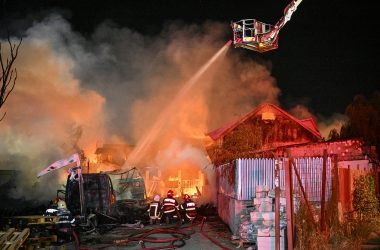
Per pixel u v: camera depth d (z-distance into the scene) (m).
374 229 10.86
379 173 13.73
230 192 12.84
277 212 8.12
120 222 14.73
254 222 9.71
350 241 8.68
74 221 12.20
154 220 14.69
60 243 10.84
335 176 9.56
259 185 11.33
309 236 8.33
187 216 14.17
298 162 11.13
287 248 8.66
